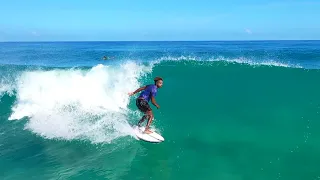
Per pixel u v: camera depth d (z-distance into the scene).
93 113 7.34
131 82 9.29
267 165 4.72
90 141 5.80
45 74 8.70
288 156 5.00
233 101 7.89
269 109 7.25
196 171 4.61
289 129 6.12
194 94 8.55
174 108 7.63
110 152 5.34
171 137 5.96
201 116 7.05
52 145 5.65
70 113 7.38
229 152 5.23
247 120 6.70
